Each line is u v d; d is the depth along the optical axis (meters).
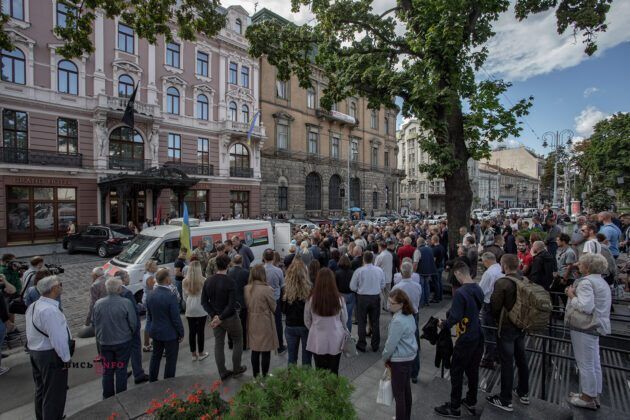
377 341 6.08
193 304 5.71
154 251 8.90
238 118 31.17
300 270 4.84
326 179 41.59
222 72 29.84
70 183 21.62
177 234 9.42
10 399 4.56
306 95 39.50
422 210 64.94
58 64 21.22
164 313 4.67
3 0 19.12
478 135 10.98
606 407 3.87
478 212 44.50
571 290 4.09
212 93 29.27
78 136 22.06
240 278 5.97
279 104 36.25
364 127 48.12
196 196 28.50
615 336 3.86
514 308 3.77
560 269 7.25
